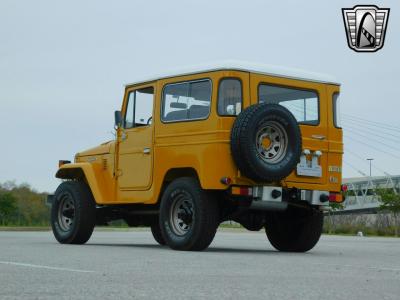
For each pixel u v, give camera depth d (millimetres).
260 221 11281
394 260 9172
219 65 10281
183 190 10289
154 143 11102
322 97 11133
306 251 11383
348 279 6355
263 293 5234
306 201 10758
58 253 9312
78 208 12227
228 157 10055
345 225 34969
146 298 4902
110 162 12047
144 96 11523
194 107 10508
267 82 10547
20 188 41000
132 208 12055
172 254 9359
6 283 5695
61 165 13023
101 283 5746
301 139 10320
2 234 17797
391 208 38688
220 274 6613
